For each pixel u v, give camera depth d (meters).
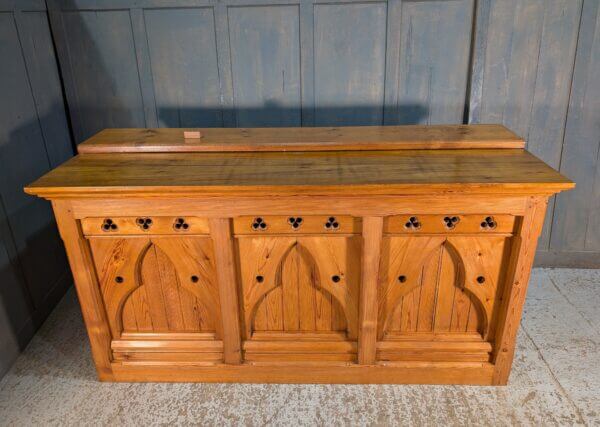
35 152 2.32
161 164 1.82
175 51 2.49
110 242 1.75
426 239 1.71
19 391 1.96
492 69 2.43
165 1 2.39
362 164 1.77
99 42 2.48
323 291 1.83
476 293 1.79
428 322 1.88
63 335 2.30
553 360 2.08
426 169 1.70
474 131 2.11
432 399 1.88
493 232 1.68
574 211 2.67
